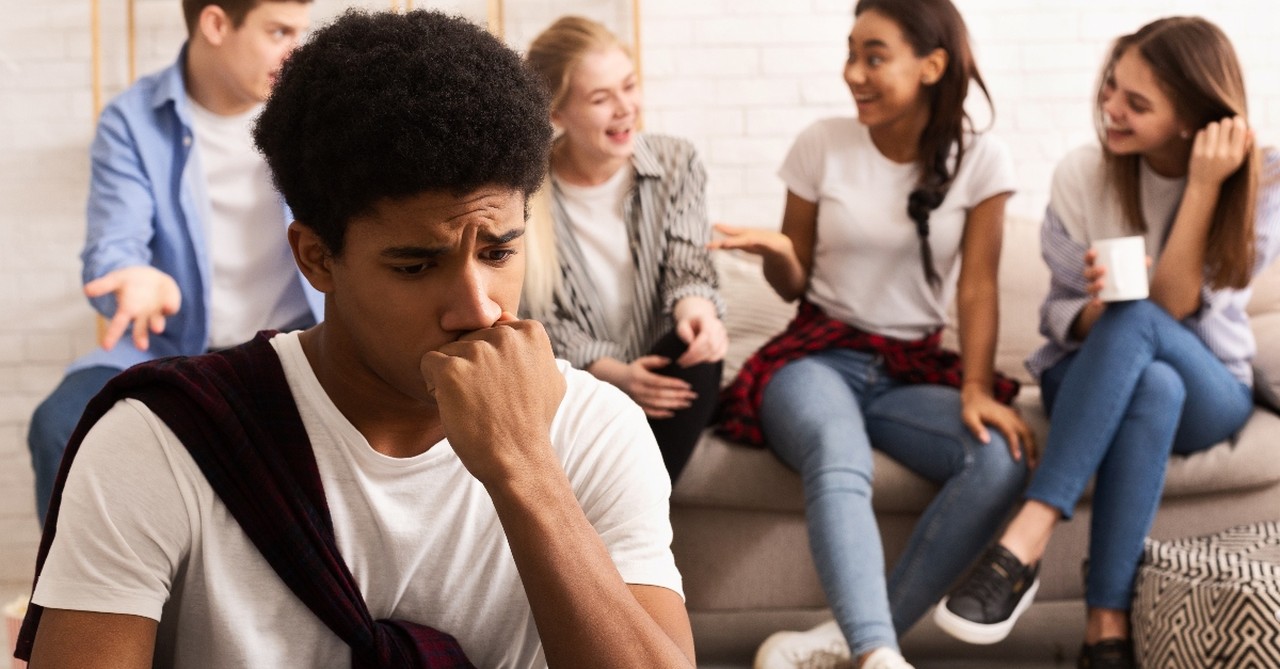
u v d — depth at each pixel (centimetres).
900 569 249
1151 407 242
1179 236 254
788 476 257
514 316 99
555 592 92
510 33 351
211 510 94
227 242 265
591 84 254
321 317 266
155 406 94
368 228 91
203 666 98
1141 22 355
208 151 264
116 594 91
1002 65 357
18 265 347
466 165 89
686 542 262
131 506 92
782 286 279
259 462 95
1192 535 265
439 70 89
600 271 266
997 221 270
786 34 355
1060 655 265
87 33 346
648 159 269
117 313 213
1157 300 257
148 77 270
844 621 229
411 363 96
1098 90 271
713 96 356
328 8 342
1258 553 226
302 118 92
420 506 100
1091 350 247
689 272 264
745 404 261
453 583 102
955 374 271
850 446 245
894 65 258
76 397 247
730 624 263
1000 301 322
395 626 100
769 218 356
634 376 248
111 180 260
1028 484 252
